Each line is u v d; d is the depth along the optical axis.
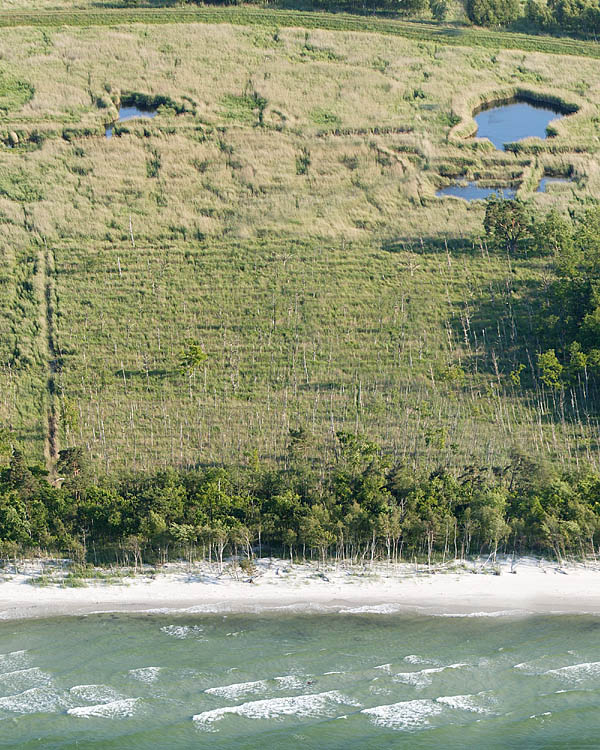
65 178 162.00
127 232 150.75
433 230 152.62
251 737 73.19
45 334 130.38
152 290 138.38
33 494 98.75
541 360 121.75
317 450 110.94
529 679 80.19
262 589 91.50
